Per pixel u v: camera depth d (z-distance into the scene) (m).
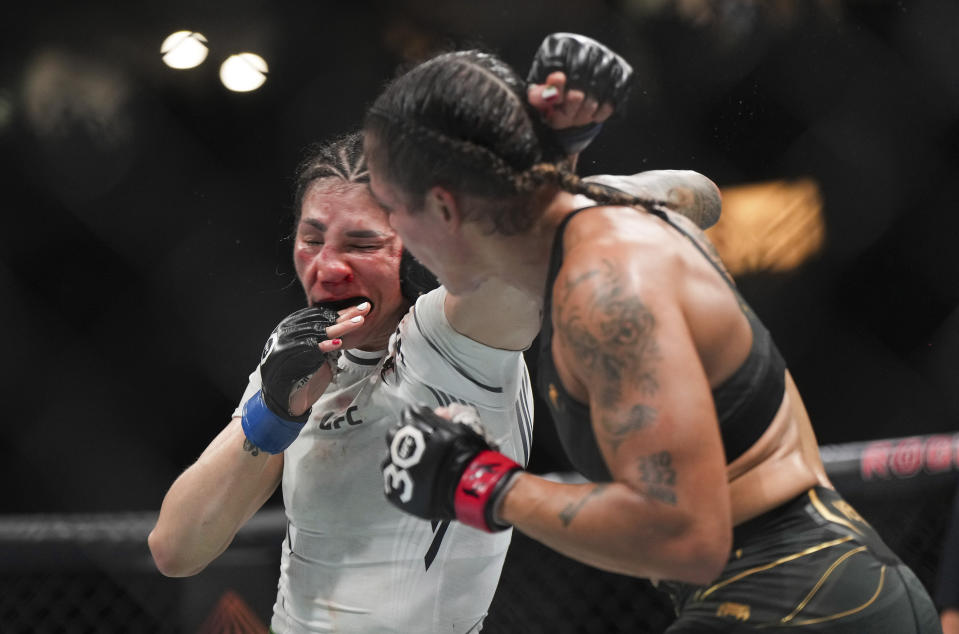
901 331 6.71
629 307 1.52
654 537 1.48
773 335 6.62
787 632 1.64
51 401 6.92
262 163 6.97
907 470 3.75
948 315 6.62
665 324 1.52
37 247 6.89
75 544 3.78
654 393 1.49
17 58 6.65
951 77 6.43
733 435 1.65
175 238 6.99
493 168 1.62
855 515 1.75
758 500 1.67
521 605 4.08
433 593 2.09
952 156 6.55
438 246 1.73
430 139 1.63
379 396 2.10
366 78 6.78
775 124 6.39
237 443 2.13
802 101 6.40
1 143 6.67
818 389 6.74
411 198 1.70
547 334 1.67
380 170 1.72
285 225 6.94
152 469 6.94
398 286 2.15
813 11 6.25
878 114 6.48
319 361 2.01
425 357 2.06
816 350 6.70
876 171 6.52
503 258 1.73
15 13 6.57
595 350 1.53
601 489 1.54
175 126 6.91
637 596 4.20
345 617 2.10
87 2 6.64
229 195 7.00
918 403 6.68
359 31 6.72
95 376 6.97
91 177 6.82
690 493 1.47
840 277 6.63
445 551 2.09
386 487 1.71
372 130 1.72
